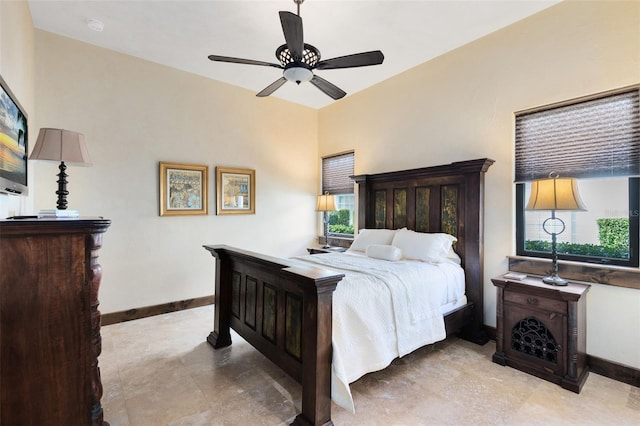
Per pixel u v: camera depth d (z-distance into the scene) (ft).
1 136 5.44
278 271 6.47
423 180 11.64
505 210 9.64
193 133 12.77
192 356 8.51
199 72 12.68
